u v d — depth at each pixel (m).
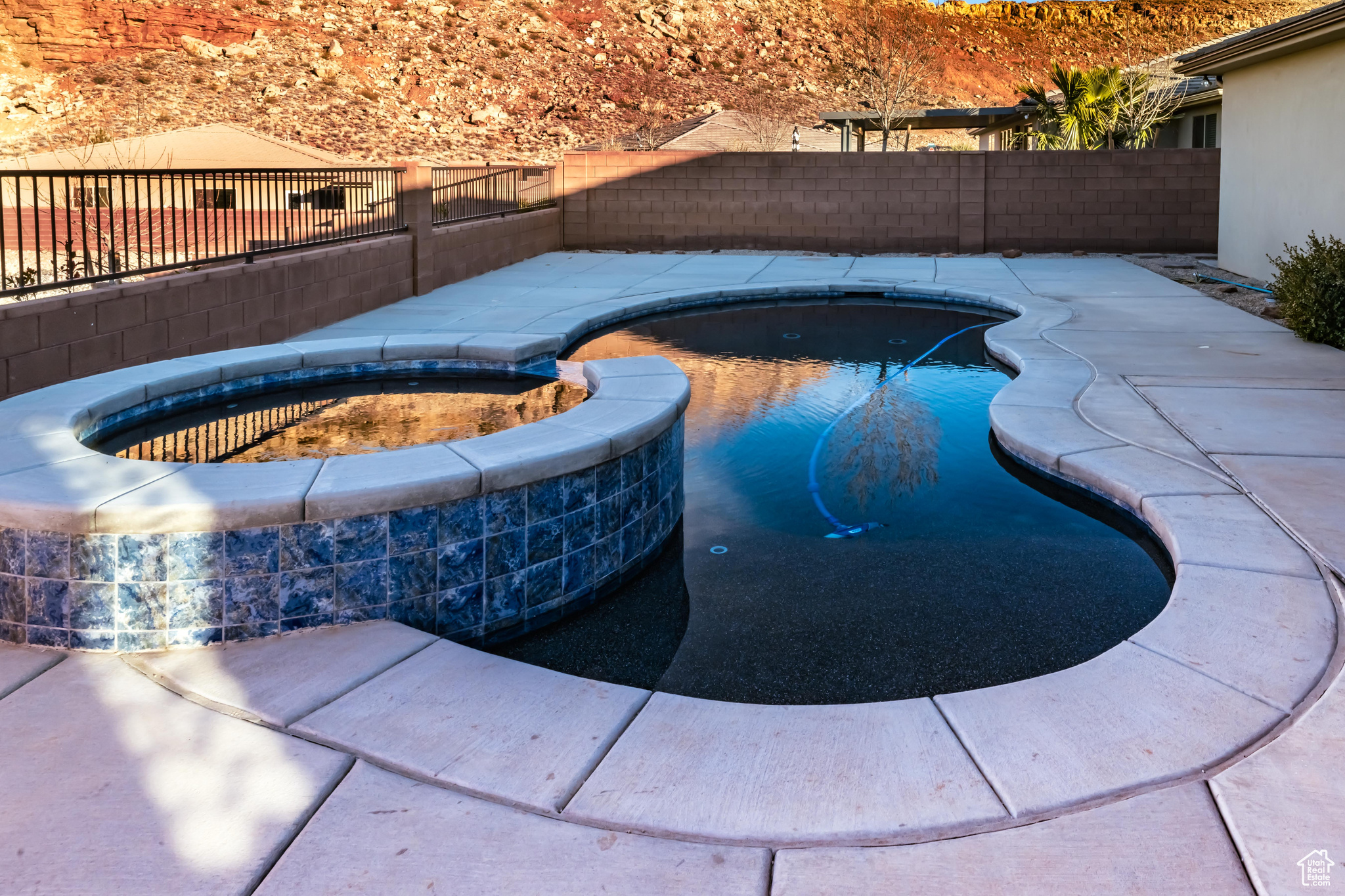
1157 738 2.47
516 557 3.42
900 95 35.31
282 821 2.20
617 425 3.85
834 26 84.50
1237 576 3.39
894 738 2.51
